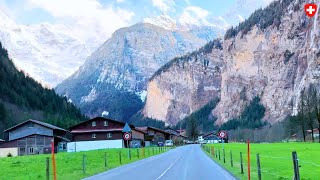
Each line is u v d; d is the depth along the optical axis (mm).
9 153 103750
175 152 88500
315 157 55531
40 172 35906
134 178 28828
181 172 33688
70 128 130750
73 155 67250
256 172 31734
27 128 120250
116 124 130125
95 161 51562
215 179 27250
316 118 132375
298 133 162375
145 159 58688
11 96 187625
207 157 61219
